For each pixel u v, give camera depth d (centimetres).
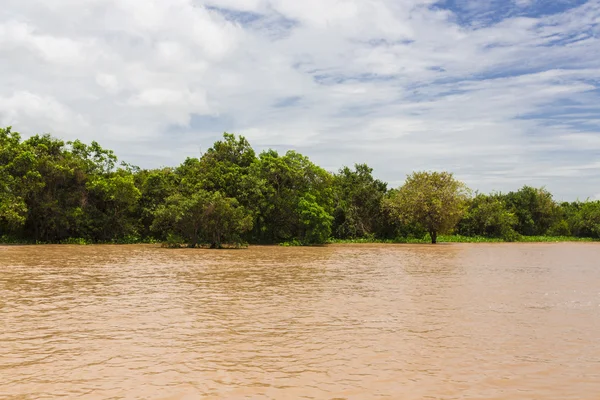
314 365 749
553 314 1170
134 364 746
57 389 636
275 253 3438
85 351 816
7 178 4112
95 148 4800
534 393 637
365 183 5962
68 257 2808
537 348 854
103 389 637
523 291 1564
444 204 5331
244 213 4591
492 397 621
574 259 3077
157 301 1316
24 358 773
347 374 706
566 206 8588
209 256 3047
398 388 649
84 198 4538
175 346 852
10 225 4175
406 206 5409
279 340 899
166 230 4494
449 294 1487
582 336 945
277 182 5000
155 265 2380
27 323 1028
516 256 3353
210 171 4950
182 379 679
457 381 680
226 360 771
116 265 2352
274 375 700
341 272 2138
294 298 1388
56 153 4597
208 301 1324
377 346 862
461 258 3102
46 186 4381
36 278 1809
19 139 4500
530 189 7644
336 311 1190
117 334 937
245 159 5322
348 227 5588
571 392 642
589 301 1368
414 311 1198
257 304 1282
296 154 5162
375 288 1614
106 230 4588
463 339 916
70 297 1372
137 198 4619
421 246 4769
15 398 604
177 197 4172
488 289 1606
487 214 6500
